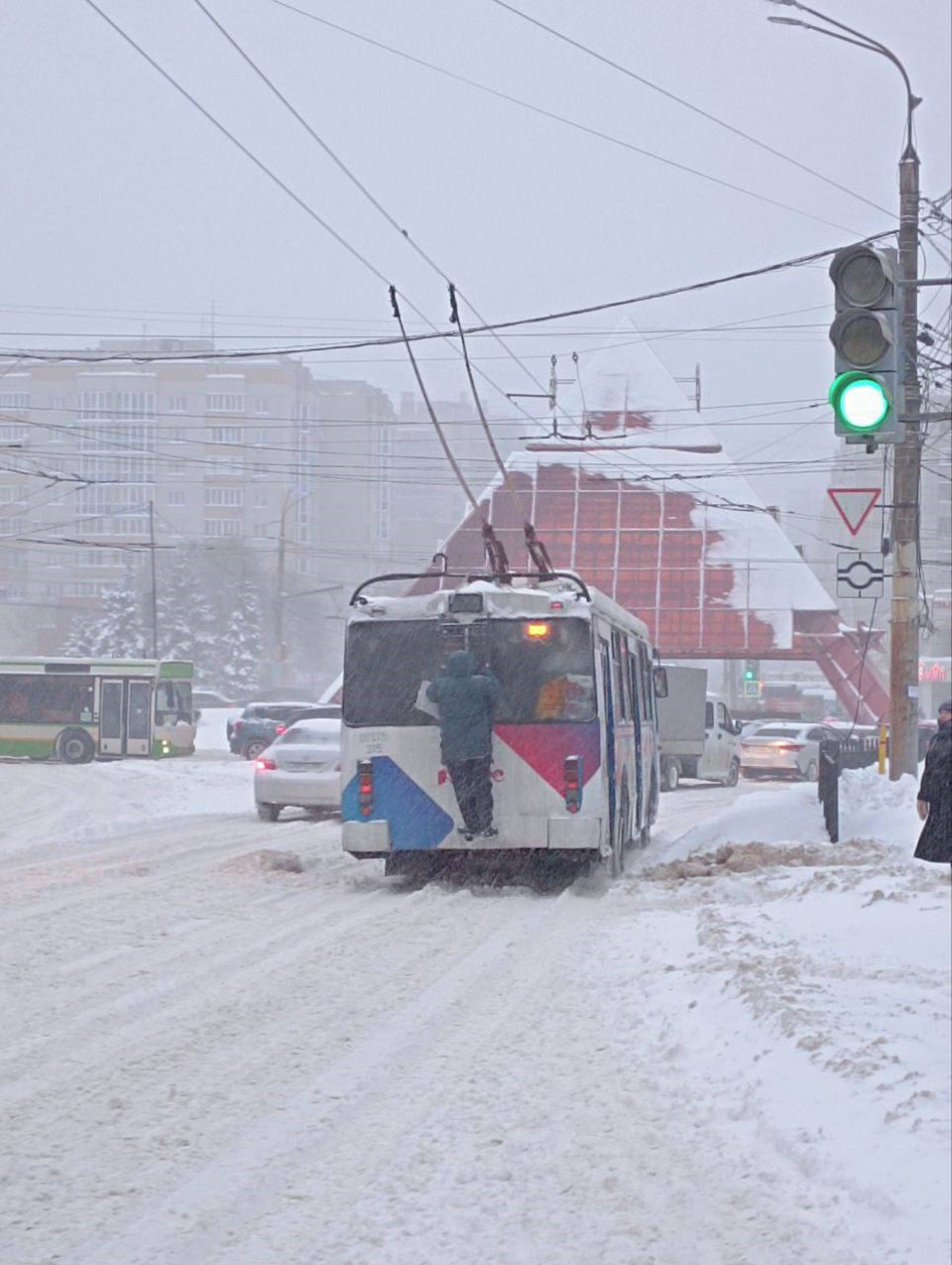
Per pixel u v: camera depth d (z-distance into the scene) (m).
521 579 18.06
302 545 127.88
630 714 20.95
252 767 46.44
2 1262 5.36
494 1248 5.50
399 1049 8.80
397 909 15.44
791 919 13.73
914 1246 5.39
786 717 81.62
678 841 22.66
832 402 9.73
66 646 113.06
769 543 70.06
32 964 11.53
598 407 70.00
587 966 11.82
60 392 124.12
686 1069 8.30
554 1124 7.17
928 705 96.69
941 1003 9.66
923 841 13.46
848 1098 7.29
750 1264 5.32
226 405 123.38
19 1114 7.30
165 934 13.30
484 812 16.97
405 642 17.62
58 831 24.55
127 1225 5.75
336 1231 5.69
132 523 123.94
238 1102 7.56
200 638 103.12
